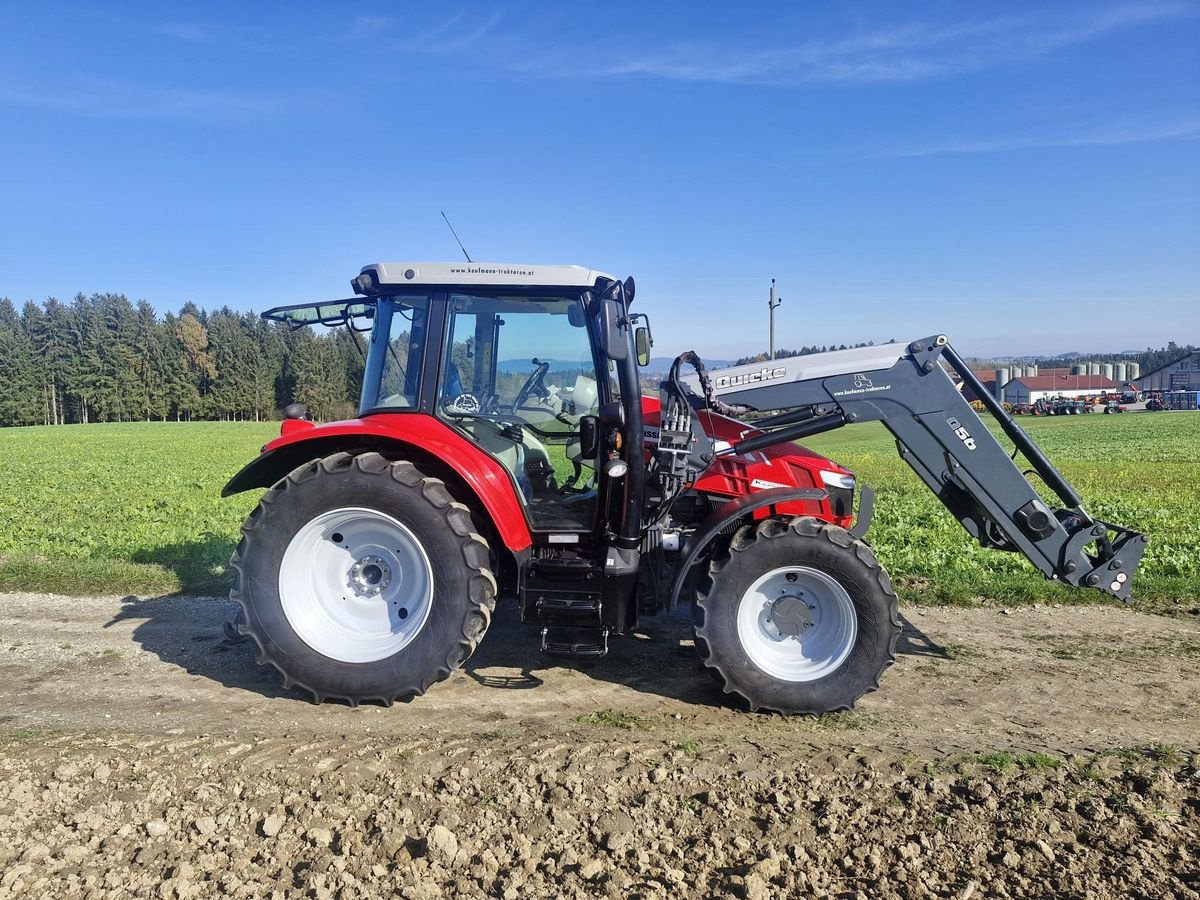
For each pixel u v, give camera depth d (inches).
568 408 206.2
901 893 123.7
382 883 125.3
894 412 206.4
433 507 191.0
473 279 198.8
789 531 187.9
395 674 191.6
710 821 143.7
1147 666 222.8
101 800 150.6
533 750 170.6
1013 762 163.9
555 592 195.0
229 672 217.9
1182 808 146.4
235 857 132.6
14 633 248.8
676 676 214.8
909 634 248.8
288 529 194.2
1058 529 204.5
